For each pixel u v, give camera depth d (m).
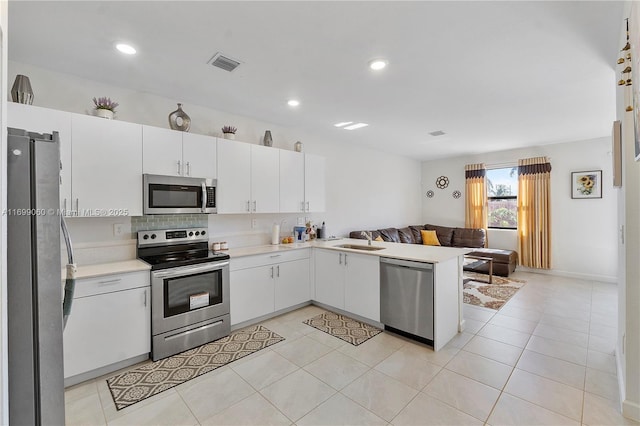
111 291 2.33
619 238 2.27
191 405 1.98
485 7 1.76
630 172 1.80
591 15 1.82
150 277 2.54
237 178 3.32
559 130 4.49
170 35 2.03
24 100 2.15
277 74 2.61
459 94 3.06
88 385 2.19
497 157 6.14
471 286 4.79
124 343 2.39
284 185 3.78
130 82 2.76
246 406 1.97
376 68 2.51
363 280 3.28
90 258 2.70
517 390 2.12
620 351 2.24
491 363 2.48
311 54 2.28
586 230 5.19
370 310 3.22
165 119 3.13
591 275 5.17
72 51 2.22
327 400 2.03
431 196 7.15
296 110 3.55
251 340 2.92
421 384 2.20
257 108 3.49
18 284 1.17
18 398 1.17
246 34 2.02
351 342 2.87
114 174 2.52
